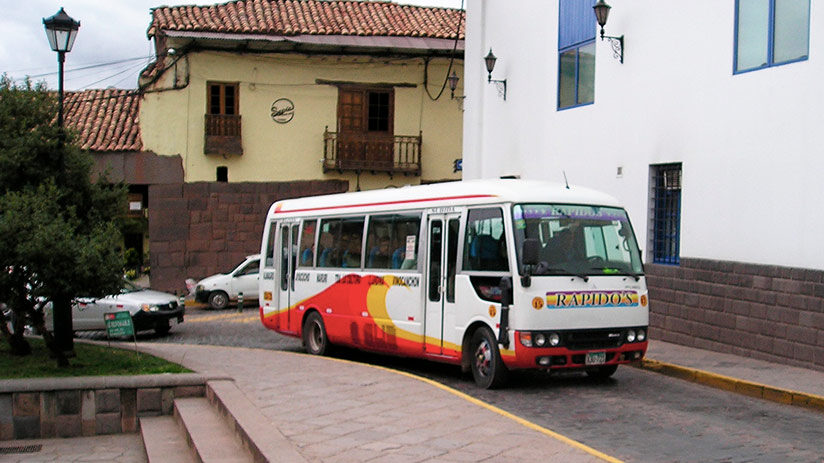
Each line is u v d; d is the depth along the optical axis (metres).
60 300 10.92
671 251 14.54
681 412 9.46
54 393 9.31
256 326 19.83
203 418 8.74
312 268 14.83
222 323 20.48
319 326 14.63
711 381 11.12
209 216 26.58
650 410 9.55
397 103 28.20
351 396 9.30
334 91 27.77
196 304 25.09
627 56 15.29
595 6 15.05
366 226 13.51
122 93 29.00
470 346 11.23
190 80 26.69
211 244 26.58
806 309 11.52
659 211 14.79
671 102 14.21
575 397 10.30
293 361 12.09
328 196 14.90
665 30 14.36
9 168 11.30
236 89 27.12
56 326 11.48
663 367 12.04
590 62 16.50
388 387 9.84
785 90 11.97
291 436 7.41
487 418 8.10
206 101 26.88
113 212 12.21
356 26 28.16
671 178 14.51
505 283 10.34
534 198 10.74
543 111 17.94
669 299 14.27
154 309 17.67
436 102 28.47
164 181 26.56
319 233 14.76
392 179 28.30
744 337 12.64
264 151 27.33
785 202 11.97
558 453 6.78
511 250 10.41
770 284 12.13
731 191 12.96
